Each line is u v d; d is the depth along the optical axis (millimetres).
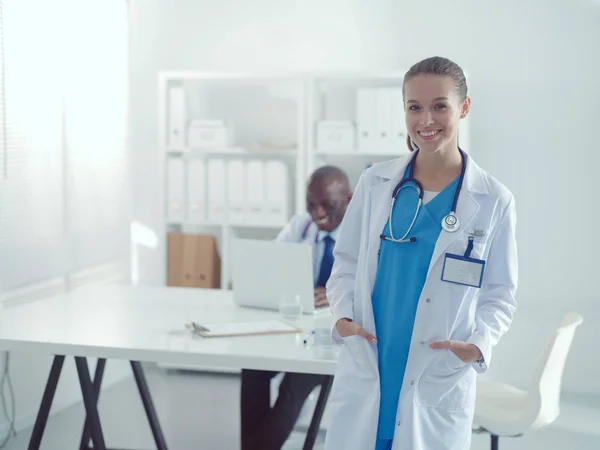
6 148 4195
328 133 5164
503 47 5289
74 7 4793
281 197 5262
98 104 5102
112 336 3133
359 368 2271
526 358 5340
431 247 2211
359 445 2234
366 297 2266
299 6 5527
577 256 5285
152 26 5695
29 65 4359
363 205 2371
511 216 2227
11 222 4262
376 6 5426
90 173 5035
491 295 2252
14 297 4344
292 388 3705
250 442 3717
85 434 3838
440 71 2115
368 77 5102
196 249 5359
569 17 5203
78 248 4918
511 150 5324
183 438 4312
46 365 4680
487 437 4383
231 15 5605
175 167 5375
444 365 2193
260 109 5609
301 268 3508
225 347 2967
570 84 5230
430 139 2143
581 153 5246
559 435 4398
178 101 5359
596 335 5242
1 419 4285
